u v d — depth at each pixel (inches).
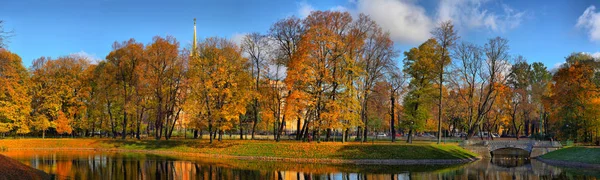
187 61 2484.0
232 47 2361.0
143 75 2481.5
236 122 2442.2
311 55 1987.0
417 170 1663.4
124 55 2581.2
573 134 2378.2
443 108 3088.1
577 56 2773.1
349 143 2084.2
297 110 1996.8
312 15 2138.3
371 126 3129.9
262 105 2380.7
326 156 1952.5
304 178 1432.1
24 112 2571.4
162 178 1391.5
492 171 1684.3
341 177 1459.2
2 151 2367.1
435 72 2337.6
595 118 2279.8
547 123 3408.0
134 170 1572.3
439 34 2279.8
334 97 2027.6
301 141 2229.3
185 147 2319.1
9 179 1083.9
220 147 2198.6
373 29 2176.4
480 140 2434.8
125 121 2709.2
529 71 3314.5
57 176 1402.6
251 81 2287.2
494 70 2443.4
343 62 2021.4
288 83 1985.7
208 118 2193.7
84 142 2632.9
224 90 2139.5
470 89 2503.7
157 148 2404.0
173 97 2529.5
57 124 2696.9
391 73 2207.2
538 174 1616.6
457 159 2033.7
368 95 2266.2
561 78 2461.9
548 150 2372.0
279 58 2262.6
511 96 3117.6
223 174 1494.8
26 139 2642.7
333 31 2074.3
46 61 2800.2
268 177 1441.9
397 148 2005.4
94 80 2829.7
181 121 2913.4
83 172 1507.1
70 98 2812.5
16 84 2541.8
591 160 1900.8
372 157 1925.4
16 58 2711.6
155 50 2487.7
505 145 2389.3
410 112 2503.7
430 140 2778.1
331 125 1955.0
